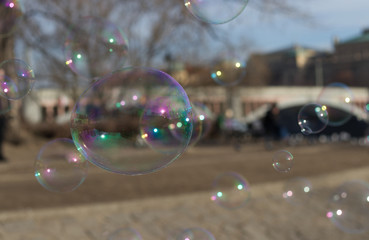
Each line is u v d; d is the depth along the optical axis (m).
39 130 17.70
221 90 21.70
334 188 5.22
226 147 16.22
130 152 2.05
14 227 3.62
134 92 2.08
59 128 17.70
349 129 24.88
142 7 12.85
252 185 5.45
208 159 10.56
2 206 4.70
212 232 3.42
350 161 9.06
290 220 3.78
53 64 13.20
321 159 9.72
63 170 2.87
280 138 14.52
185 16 12.36
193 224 3.69
